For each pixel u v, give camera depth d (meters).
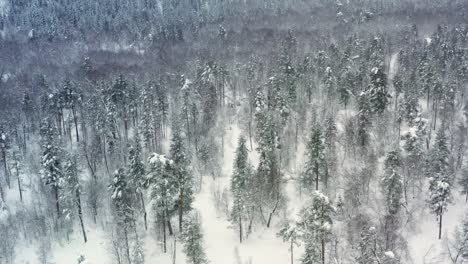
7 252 66.31
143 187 66.31
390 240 59.31
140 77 124.00
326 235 56.81
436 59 112.44
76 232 70.75
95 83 123.69
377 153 81.44
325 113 92.75
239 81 117.12
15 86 121.38
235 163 71.19
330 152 78.00
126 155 86.69
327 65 110.38
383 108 88.75
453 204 66.56
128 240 64.94
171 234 68.00
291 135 86.94
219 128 96.31
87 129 101.00
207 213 72.88
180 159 71.06
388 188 65.56
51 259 65.81
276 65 114.12
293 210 71.56
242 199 64.44
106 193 76.81
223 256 63.31
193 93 107.00
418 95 94.88
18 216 73.12
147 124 88.12
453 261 57.66
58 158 73.62
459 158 76.38
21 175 87.19
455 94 93.06
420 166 73.19
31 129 102.50
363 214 66.25
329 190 73.12
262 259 62.78
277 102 89.94
